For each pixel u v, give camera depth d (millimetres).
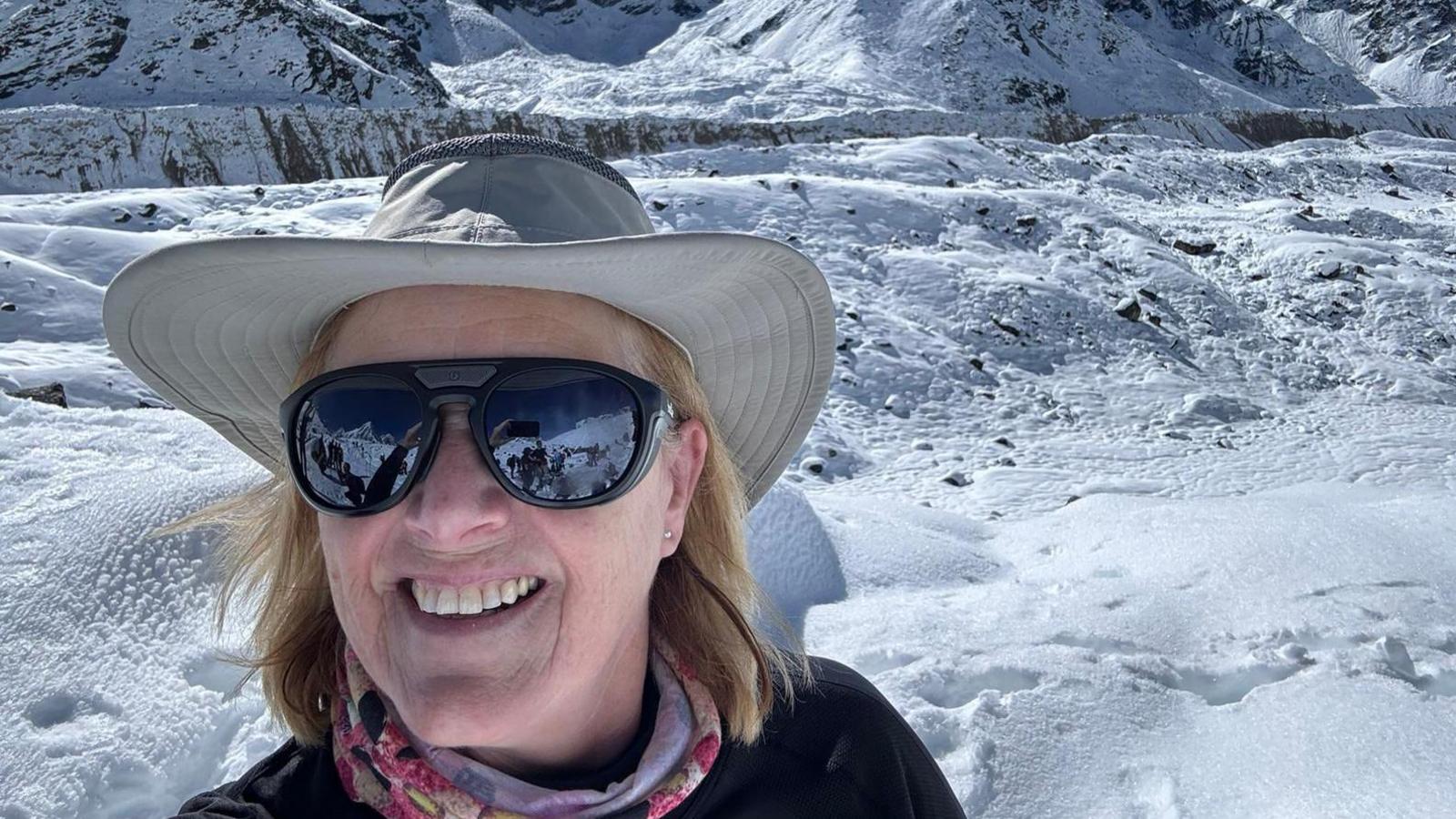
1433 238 7656
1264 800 1075
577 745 477
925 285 5426
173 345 481
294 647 508
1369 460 3922
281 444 557
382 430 417
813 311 529
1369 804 1043
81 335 3656
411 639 420
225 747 1074
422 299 433
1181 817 1056
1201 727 1241
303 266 415
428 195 447
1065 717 1227
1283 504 2143
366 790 437
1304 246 6688
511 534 420
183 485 1383
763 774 512
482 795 433
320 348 474
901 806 538
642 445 437
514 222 436
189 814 435
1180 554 1877
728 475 560
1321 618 1544
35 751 995
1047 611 1597
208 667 1143
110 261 4270
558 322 443
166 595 1216
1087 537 2096
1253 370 5250
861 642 1454
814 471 3609
